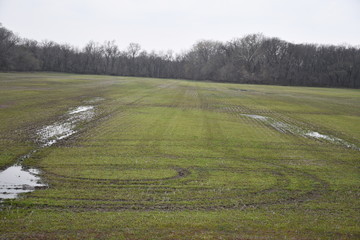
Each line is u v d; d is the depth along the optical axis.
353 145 23.16
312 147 21.98
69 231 9.30
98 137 21.66
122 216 10.44
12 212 10.39
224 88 82.44
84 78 94.31
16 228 9.32
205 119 31.61
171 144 20.80
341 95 75.00
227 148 20.56
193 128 26.48
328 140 24.50
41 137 20.77
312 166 17.45
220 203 11.92
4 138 19.88
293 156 19.42
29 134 21.31
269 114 38.03
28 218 9.99
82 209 10.88
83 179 13.83
